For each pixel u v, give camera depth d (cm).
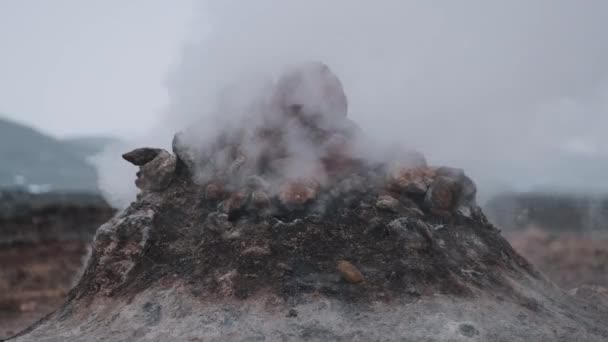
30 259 1711
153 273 535
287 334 447
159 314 486
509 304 502
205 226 552
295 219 547
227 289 488
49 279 1429
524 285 550
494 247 582
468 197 612
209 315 471
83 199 2877
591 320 534
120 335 476
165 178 606
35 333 526
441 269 512
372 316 461
